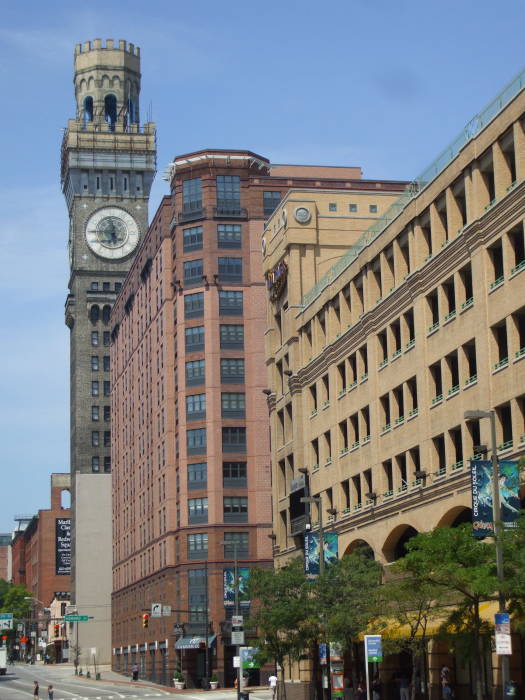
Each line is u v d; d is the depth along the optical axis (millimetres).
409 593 48719
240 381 128625
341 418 77375
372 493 70000
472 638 45219
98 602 199500
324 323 82688
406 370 65500
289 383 87625
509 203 51875
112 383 189125
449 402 59156
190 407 128875
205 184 131125
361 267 72938
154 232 144875
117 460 181375
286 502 90250
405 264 67062
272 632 67438
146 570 149000
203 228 130625
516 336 52031
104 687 130625
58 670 188250
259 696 98375
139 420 157500
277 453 92750
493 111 55250
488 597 44250
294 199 89875
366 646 49188
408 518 64750
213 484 126000
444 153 61438
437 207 61719
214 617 123312
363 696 67062
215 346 128500
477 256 55438
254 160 132750
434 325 62438
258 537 125625
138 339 158750
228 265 130125
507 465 42438
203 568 125125
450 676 60094
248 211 131000
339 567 63219
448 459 59062
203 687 121375
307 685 82125
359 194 91125
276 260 92562
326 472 80500
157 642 138375
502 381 52938
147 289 150875
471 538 45281
